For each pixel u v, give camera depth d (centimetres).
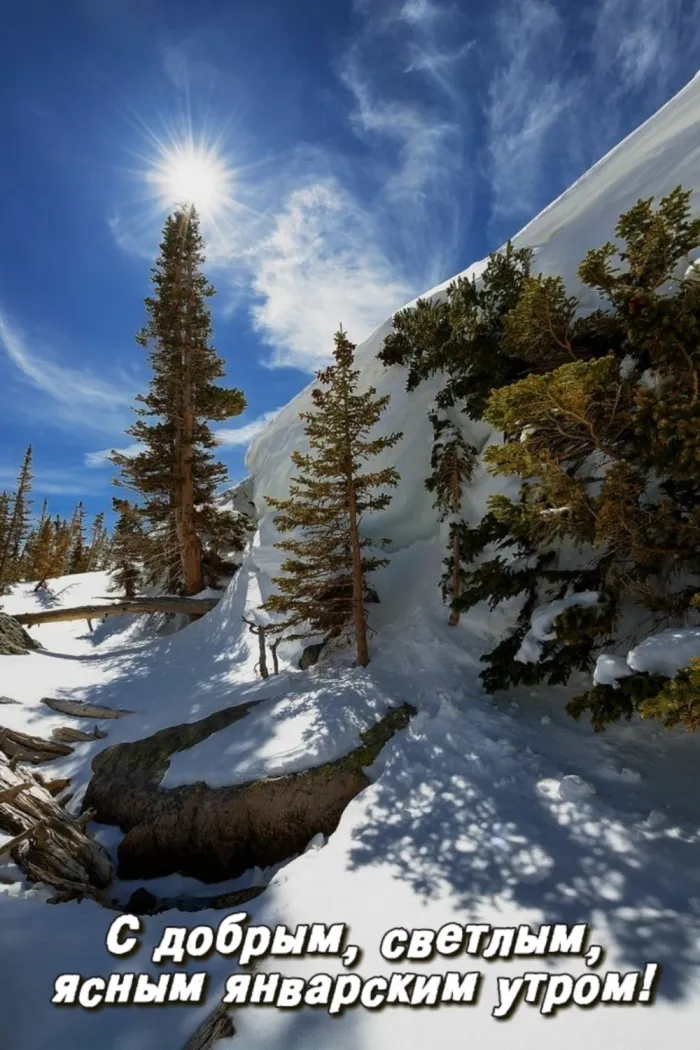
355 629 1253
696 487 625
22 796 788
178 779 867
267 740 898
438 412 1446
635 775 607
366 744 831
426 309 1617
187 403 2223
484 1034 312
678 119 1473
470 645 1081
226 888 725
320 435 1177
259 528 2152
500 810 591
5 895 546
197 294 2348
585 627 675
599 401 647
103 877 743
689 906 398
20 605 3169
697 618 684
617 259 1139
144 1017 354
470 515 1264
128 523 2264
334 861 554
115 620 2450
